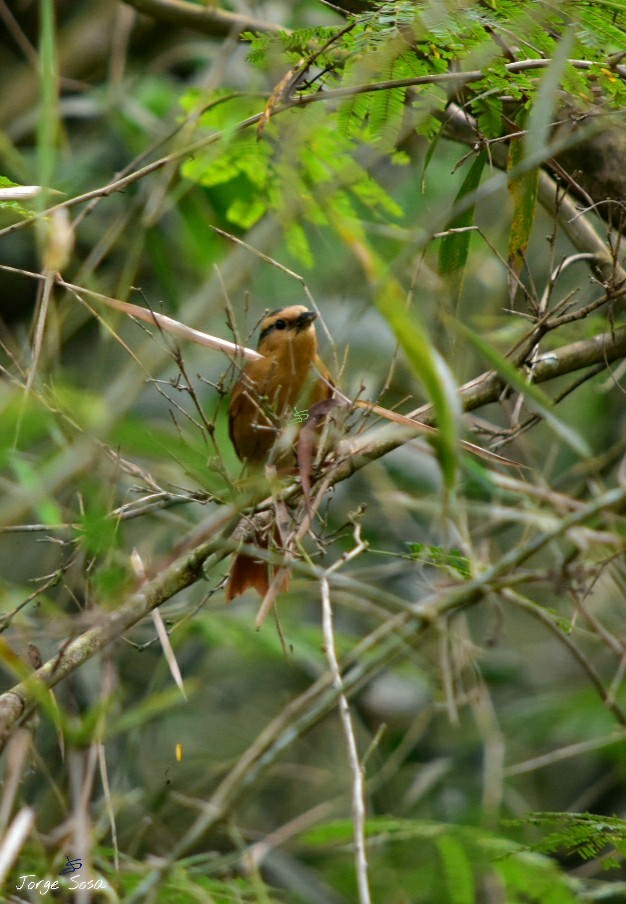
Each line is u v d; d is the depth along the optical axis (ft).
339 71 25.55
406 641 25.58
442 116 29.45
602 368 28.30
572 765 45.14
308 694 25.40
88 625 20.98
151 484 23.76
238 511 20.67
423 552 26.94
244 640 39.60
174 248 43.83
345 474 25.29
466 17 22.81
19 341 37.65
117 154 44.88
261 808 42.04
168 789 30.32
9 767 19.39
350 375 41.06
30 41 46.70
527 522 26.50
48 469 16.93
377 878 34.17
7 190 23.67
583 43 23.29
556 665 49.21
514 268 26.94
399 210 30.81
